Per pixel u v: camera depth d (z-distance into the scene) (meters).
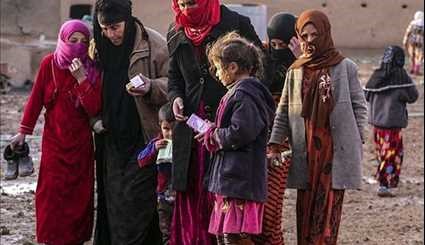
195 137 8.66
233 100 8.38
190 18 9.01
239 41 8.53
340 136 9.31
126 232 9.72
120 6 9.47
